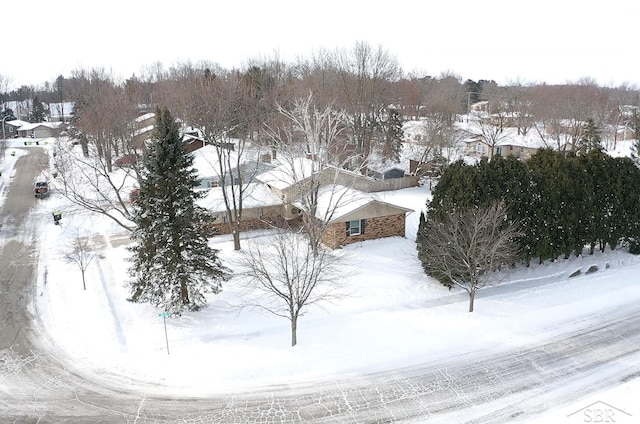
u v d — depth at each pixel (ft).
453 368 56.39
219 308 71.26
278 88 153.69
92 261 91.04
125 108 139.54
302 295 62.18
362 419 47.91
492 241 69.56
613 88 439.22
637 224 84.38
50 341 63.62
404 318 67.87
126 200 135.44
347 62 181.16
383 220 99.25
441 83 355.15
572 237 79.77
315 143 92.22
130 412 49.47
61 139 250.57
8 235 108.27
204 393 52.49
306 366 57.00
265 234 106.73
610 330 63.98
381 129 182.60
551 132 220.64
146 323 67.31
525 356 58.44
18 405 50.70
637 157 157.99
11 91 485.56
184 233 67.31
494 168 79.36
